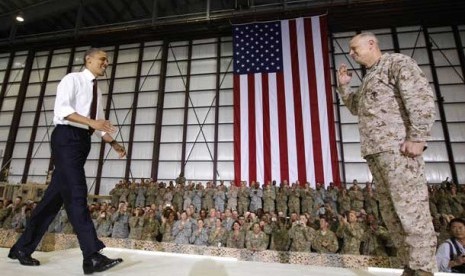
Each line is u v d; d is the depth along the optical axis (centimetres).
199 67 1351
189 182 1202
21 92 1442
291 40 1162
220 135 1245
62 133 162
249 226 729
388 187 124
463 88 1125
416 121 118
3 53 1562
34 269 141
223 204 974
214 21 1299
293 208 916
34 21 1548
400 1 1152
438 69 1159
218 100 1282
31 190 1113
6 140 1393
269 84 1123
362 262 541
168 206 898
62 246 235
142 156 1275
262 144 1071
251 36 1199
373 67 141
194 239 748
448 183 923
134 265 159
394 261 529
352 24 1245
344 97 162
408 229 117
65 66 1473
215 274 141
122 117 1343
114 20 1580
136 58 1418
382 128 128
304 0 1262
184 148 1246
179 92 1331
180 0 1470
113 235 822
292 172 1032
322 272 155
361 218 729
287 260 598
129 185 1102
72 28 1611
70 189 154
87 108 173
